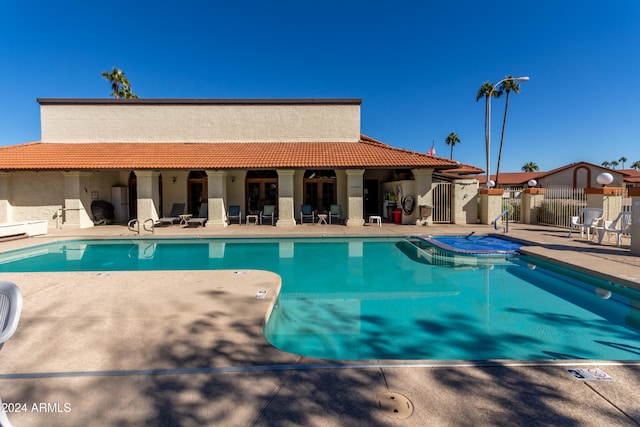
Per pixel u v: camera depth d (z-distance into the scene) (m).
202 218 16.70
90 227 15.73
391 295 6.96
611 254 8.60
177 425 2.37
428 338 4.79
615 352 4.29
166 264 9.81
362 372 3.02
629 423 2.37
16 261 10.17
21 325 4.20
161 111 18.19
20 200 15.85
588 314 5.66
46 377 2.98
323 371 3.04
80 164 14.88
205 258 10.57
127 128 18.08
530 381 2.88
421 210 15.98
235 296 5.40
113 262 10.08
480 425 2.35
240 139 18.44
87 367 3.16
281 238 12.99
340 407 2.54
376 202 21.09
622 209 11.59
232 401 2.62
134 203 19.02
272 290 5.75
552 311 5.82
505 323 5.32
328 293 7.13
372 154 16.50
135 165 14.91
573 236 12.01
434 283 7.78
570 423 2.37
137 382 2.89
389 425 2.35
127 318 4.44
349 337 4.84
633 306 5.99
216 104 18.39
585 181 44.41
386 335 4.91
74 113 17.89
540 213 16.78
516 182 53.34
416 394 2.70
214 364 3.19
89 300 5.19
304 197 19.06
